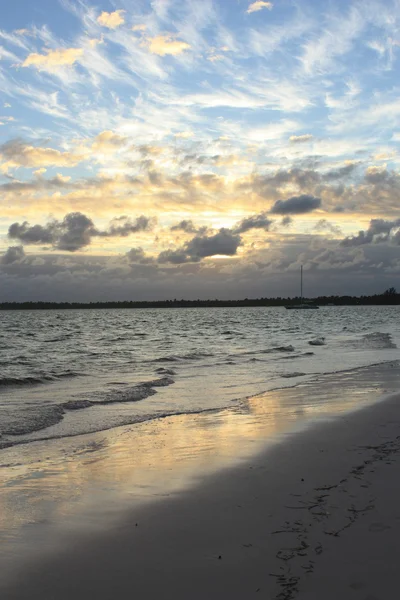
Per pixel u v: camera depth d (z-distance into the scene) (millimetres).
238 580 3883
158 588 3824
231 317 118188
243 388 14961
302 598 3594
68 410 11672
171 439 8805
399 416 10148
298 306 196500
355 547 4297
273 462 7121
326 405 11805
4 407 12039
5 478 6688
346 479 6172
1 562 4277
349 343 33219
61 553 4438
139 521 5129
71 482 6492
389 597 3553
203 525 4969
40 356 28109
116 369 21000
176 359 24828
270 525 4871
